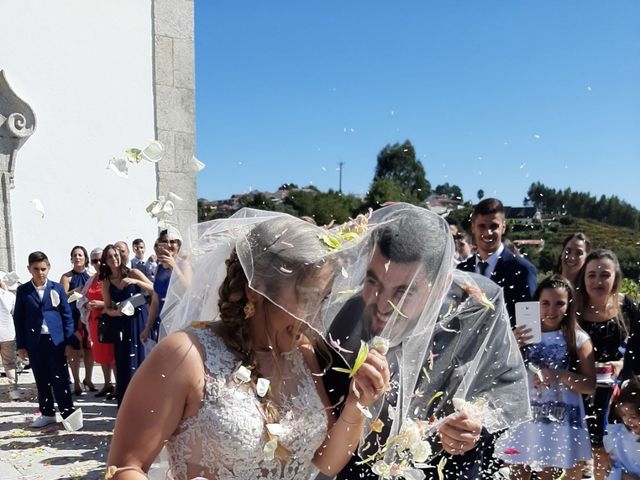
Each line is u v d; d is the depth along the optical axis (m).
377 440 1.83
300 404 1.57
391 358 1.77
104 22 9.48
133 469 1.33
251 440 1.41
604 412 3.54
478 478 2.01
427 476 1.96
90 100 9.38
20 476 4.40
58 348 5.79
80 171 9.28
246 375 1.41
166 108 10.00
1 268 8.59
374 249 1.71
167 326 1.88
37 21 8.94
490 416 1.95
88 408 6.51
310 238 1.49
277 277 1.43
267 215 1.76
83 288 7.56
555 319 3.21
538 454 2.99
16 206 8.77
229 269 1.54
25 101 8.77
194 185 10.24
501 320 1.99
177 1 10.12
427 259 1.69
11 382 7.85
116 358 6.12
